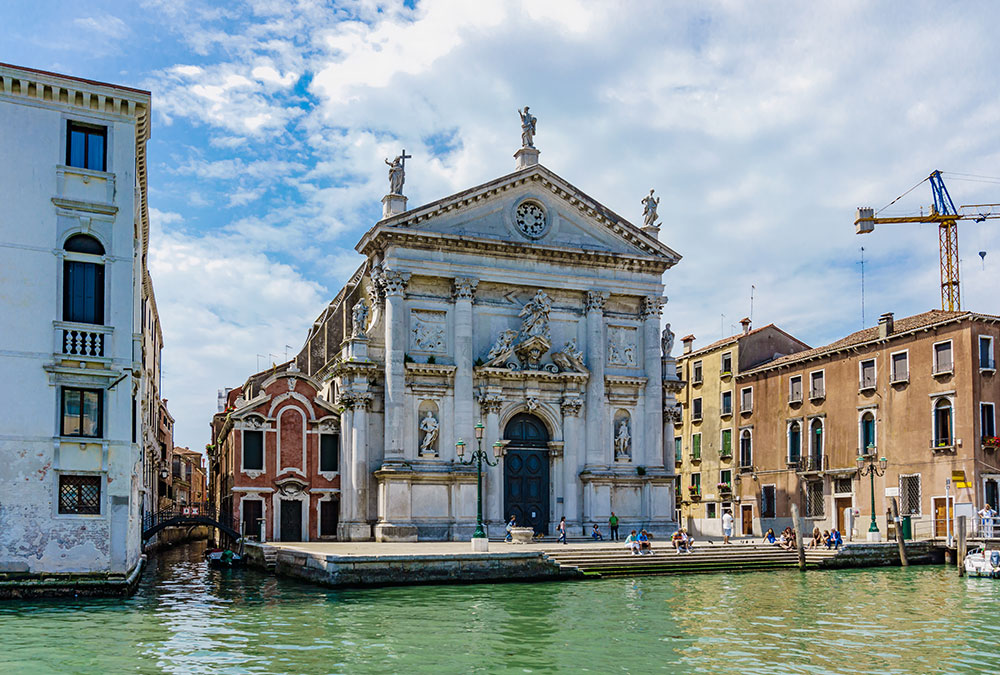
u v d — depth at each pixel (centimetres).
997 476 4544
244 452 4409
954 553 4184
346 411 4472
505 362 4525
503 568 3206
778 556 3959
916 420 4847
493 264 4562
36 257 2614
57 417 2588
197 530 8506
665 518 4728
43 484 2550
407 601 2645
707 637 2088
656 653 1900
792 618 2380
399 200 4509
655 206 5050
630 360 4831
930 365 4797
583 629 2183
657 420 4791
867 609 2561
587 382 4684
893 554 4138
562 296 4725
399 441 4297
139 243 3016
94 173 2694
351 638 2034
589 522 4556
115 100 2730
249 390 6000
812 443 5500
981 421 4575
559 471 4606
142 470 3775
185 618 2275
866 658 1856
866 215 7044
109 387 2656
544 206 4697
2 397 2533
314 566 3133
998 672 1736
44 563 2536
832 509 5300
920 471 4794
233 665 1739
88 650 1850
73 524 2573
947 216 6994
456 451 4403
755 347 6228
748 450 6016
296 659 1805
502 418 4534
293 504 4462
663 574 3569
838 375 5350
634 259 4791
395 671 1714
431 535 4306
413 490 4309
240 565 4031
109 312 2678
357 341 4378
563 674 1702
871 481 4506
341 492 4494
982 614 2472
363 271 5575
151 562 4472
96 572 2586
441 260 4466
